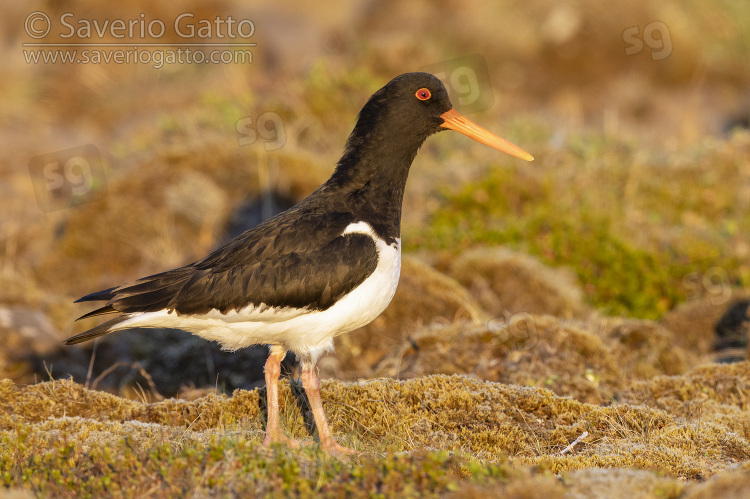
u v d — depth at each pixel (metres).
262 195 15.64
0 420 8.27
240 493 6.04
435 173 17.09
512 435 8.20
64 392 8.82
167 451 6.50
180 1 25.88
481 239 14.24
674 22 25.88
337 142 18.59
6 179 19.56
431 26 26.20
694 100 24.62
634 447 7.82
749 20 26.95
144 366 11.45
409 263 12.55
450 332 10.85
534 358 10.10
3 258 15.28
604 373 10.16
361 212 7.97
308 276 7.51
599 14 25.58
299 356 7.88
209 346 11.45
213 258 7.75
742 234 15.09
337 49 24.11
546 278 12.98
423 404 8.59
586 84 24.72
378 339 11.53
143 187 15.64
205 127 18.91
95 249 14.77
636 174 16.67
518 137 19.30
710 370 9.80
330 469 6.40
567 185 16.11
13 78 24.50
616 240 14.10
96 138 22.39
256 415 8.63
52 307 12.83
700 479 7.22
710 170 16.92
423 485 6.11
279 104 18.86
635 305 13.18
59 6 25.89
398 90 8.12
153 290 7.56
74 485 6.24
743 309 12.89
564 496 6.02
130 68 24.62
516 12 26.25
